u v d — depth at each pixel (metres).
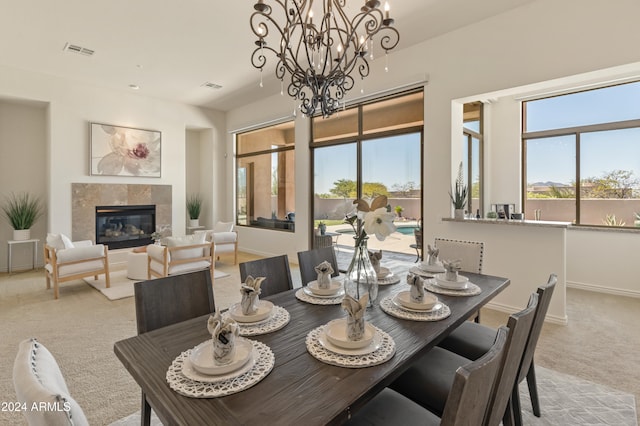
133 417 1.88
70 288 4.41
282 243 6.42
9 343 2.78
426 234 4.12
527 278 3.38
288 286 2.29
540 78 3.23
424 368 1.59
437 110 3.97
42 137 5.72
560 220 4.82
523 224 3.34
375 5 1.95
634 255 4.07
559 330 3.05
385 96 4.61
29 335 2.94
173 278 1.69
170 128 6.80
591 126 4.54
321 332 1.39
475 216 4.42
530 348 1.59
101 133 5.88
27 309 3.60
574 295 4.13
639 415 1.90
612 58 2.87
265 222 6.94
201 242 4.79
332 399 0.96
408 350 1.26
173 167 6.85
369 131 4.96
